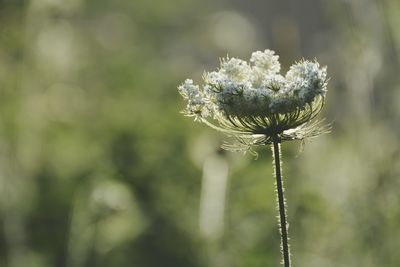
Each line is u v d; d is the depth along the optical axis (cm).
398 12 1400
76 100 1565
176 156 1384
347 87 1441
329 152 1508
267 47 2416
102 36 1959
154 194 1346
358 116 1412
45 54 1554
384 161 1364
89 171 1372
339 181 1416
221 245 1254
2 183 1312
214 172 1248
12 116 1396
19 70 1461
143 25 3003
